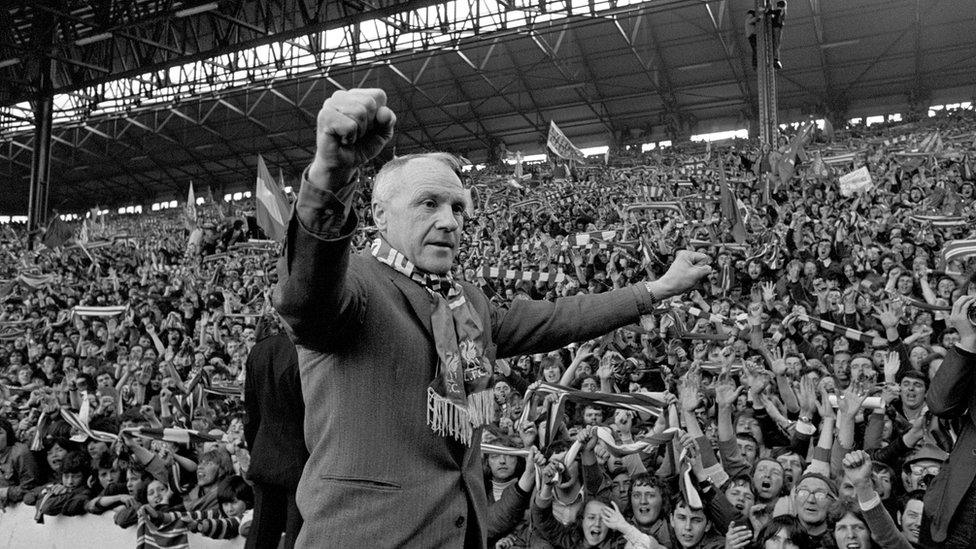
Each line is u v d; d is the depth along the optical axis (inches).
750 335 335.3
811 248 520.1
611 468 238.5
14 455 286.5
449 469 67.3
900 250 503.5
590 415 250.4
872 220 585.6
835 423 222.2
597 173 1213.1
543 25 1336.1
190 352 478.6
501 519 199.8
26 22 1453.0
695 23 1434.5
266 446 151.7
